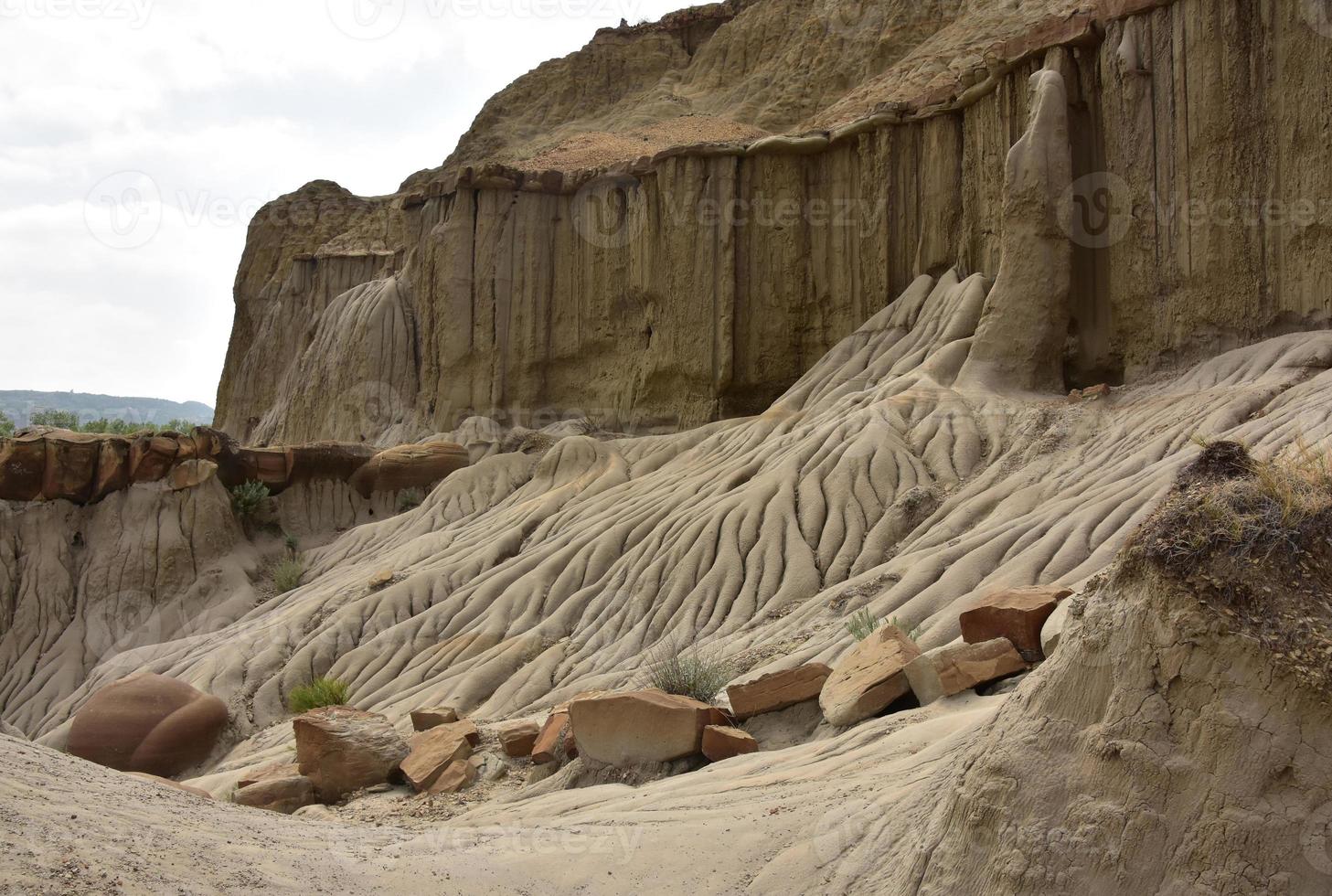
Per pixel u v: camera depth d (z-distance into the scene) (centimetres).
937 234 3241
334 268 6794
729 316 3559
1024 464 2394
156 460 3731
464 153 7362
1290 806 503
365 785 1391
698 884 720
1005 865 558
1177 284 2522
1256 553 547
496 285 4128
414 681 2522
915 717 1016
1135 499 1934
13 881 523
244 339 7950
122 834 638
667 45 7175
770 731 1176
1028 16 4297
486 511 3516
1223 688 530
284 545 3809
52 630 3406
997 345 2755
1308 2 2275
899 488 2503
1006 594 1184
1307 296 2278
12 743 845
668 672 1445
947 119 3234
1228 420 2066
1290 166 2311
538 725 1512
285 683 2669
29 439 3666
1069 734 577
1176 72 2531
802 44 5825
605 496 3152
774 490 2669
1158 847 523
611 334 3956
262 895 604
